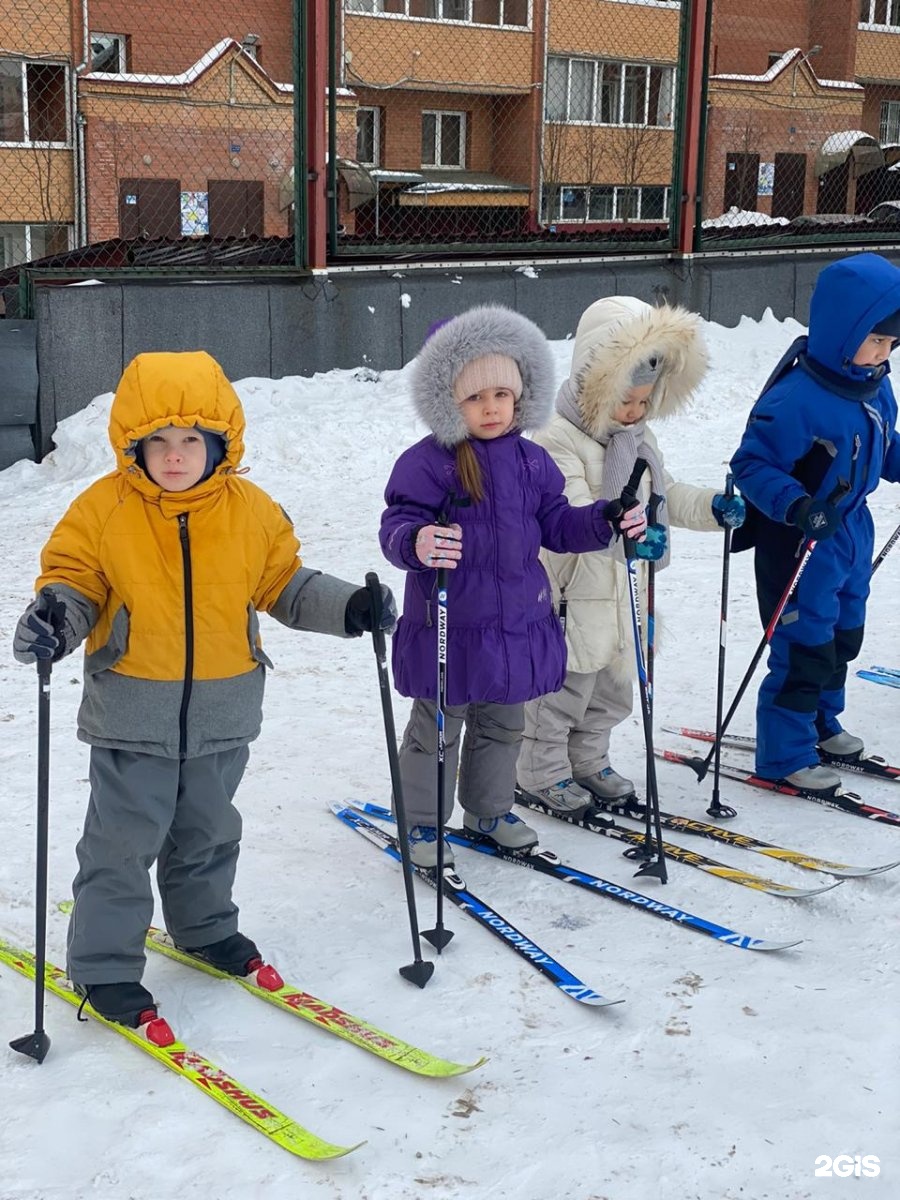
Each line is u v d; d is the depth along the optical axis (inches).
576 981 104.8
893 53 869.8
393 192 796.6
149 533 94.5
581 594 133.2
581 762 143.8
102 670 96.7
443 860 119.4
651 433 137.3
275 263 382.3
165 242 371.6
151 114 633.6
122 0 652.7
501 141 857.5
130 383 91.5
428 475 118.6
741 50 900.6
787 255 464.4
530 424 120.8
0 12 609.9
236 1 689.6
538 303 412.5
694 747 161.8
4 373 323.9
